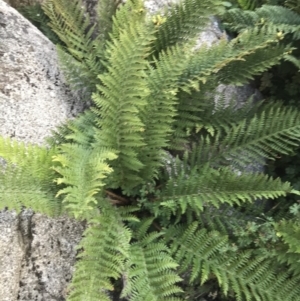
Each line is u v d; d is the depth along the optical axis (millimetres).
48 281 1253
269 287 1237
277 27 1472
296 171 1550
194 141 1535
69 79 1478
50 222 1290
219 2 1453
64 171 1087
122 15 1441
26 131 1333
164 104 1281
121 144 1270
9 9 1521
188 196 1300
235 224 1359
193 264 1264
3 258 1191
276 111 1410
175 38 1494
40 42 1518
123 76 1211
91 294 1084
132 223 1333
